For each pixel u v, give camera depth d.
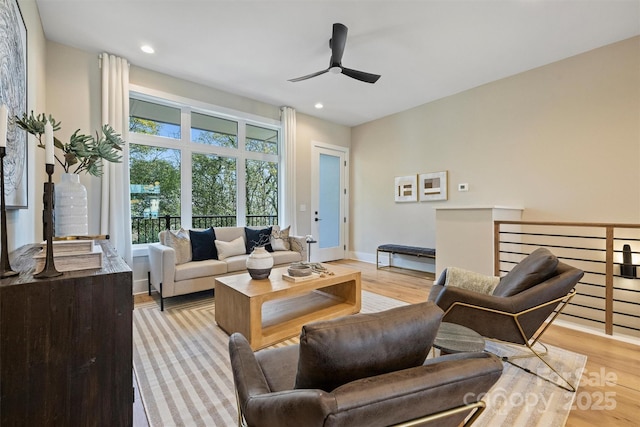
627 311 3.07
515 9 2.53
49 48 3.04
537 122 3.62
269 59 3.43
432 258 4.71
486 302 1.70
